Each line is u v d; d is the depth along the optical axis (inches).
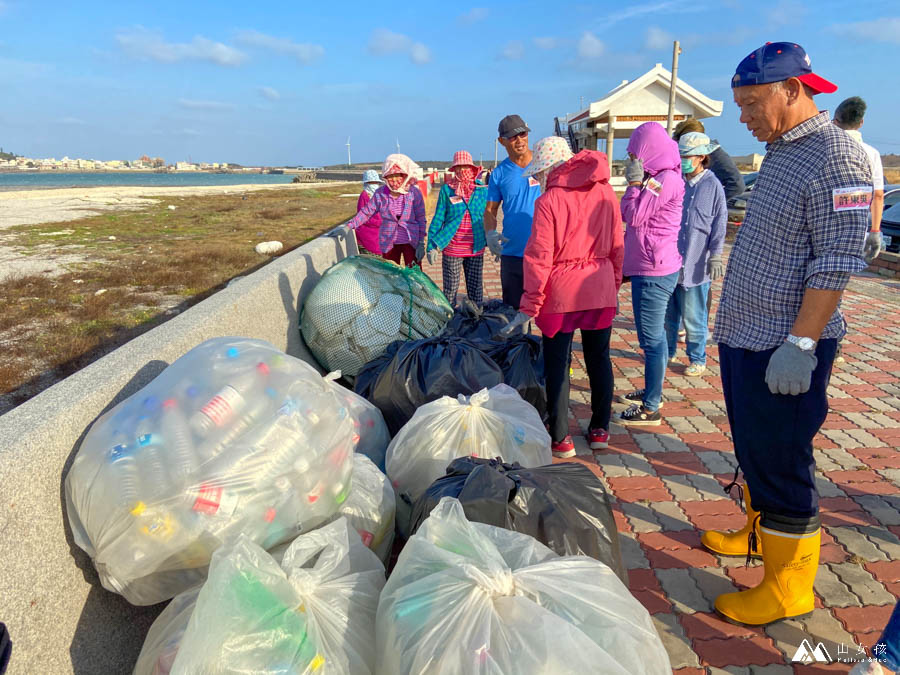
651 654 63.9
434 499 91.3
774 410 87.6
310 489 84.0
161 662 67.0
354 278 193.5
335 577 76.9
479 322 192.1
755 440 90.7
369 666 69.5
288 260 205.3
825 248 79.4
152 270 284.5
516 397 129.6
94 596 78.4
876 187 187.3
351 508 98.2
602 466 149.4
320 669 64.0
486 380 141.9
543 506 88.0
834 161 78.6
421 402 139.3
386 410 142.7
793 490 91.7
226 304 139.1
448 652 59.1
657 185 149.9
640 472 146.4
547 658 57.1
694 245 191.2
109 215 622.8
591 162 134.0
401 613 65.6
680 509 130.9
